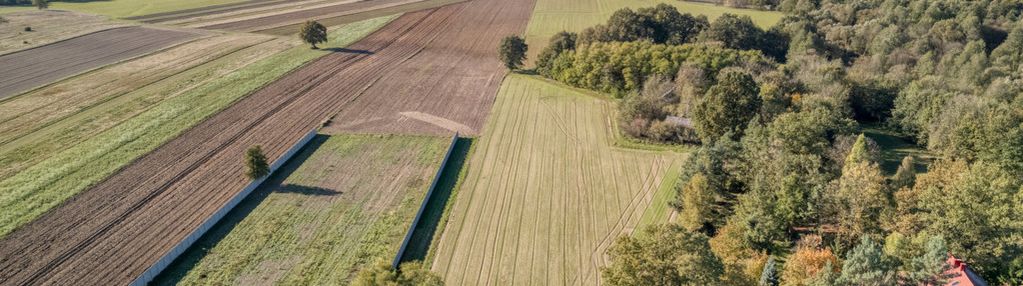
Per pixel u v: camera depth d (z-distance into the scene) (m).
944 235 43.41
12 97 86.31
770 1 149.88
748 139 58.97
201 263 46.75
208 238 50.16
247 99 87.06
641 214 55.47
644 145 71.88
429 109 84.56
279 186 59.81
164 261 45.81
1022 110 65.94
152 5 168.25
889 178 54.91
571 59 95.94
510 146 71.75
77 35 129.00
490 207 56.72
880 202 45.56
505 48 103.38
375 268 34.66
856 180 46.91
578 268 47.22
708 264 34.00
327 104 85.56
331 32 133.12
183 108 82.56
